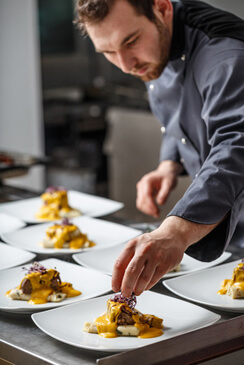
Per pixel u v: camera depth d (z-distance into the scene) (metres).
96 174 4.58
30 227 1.87
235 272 1.34
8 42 4.68
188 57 1.67
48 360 1.05
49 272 1.36
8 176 2.49
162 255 1.11
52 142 4.78
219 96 1.46
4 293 1.38
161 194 2.15
